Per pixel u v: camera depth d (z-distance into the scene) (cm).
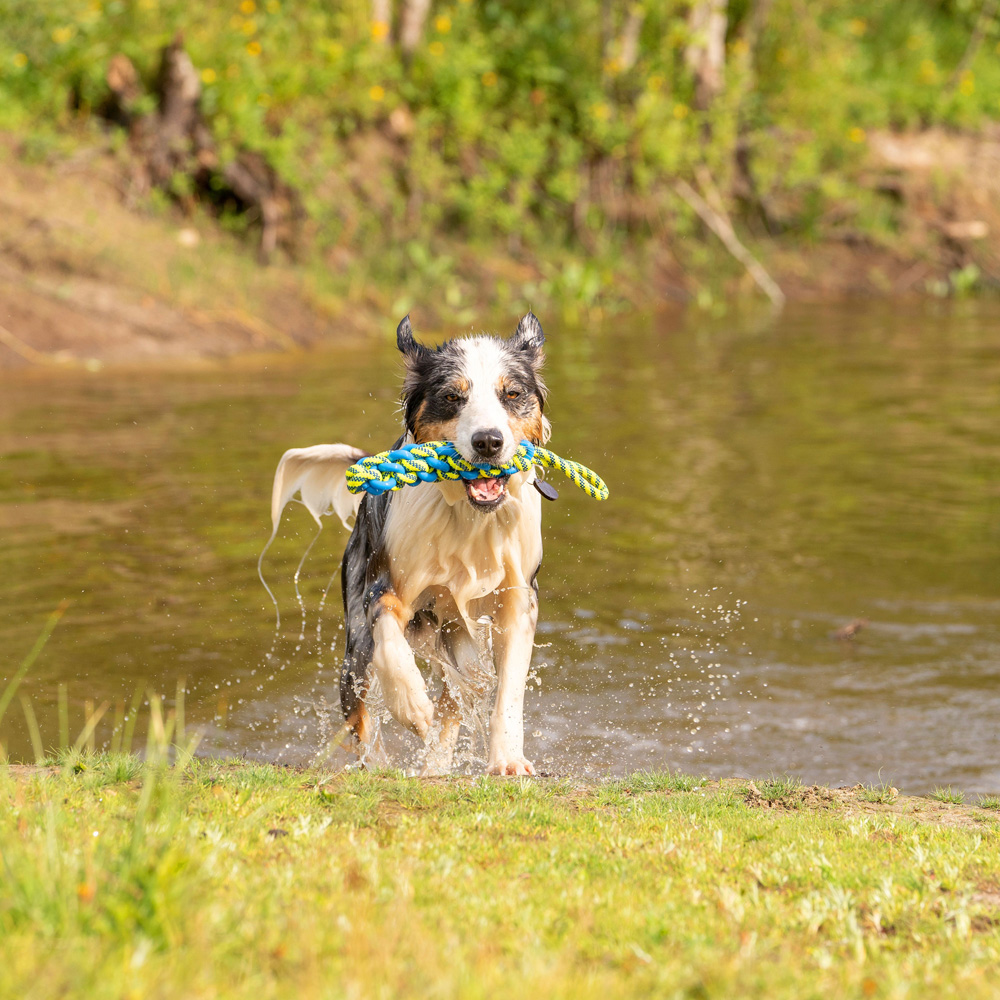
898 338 1983
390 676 586
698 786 543
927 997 294
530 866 395
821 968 311
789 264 2736
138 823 344
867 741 621
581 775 583
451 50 2516
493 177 2453
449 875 372
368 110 2392
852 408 1413
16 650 706
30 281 1722
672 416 1363
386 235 2286
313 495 691
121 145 2070
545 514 1020
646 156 2642
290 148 2178
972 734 628
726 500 1053
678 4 2766
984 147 3167
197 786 473
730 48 3012
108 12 2130
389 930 306
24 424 1255
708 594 834
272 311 1912
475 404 569
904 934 347
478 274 2323
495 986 276
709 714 655
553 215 2562
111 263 1822
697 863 406
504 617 626
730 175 2814
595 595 833
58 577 827
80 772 513
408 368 608
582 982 282
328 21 2464
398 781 521
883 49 3350
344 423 1256
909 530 970
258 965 286
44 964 267
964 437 1275
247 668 704
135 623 758
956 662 720
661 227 2672
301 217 2178
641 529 977
